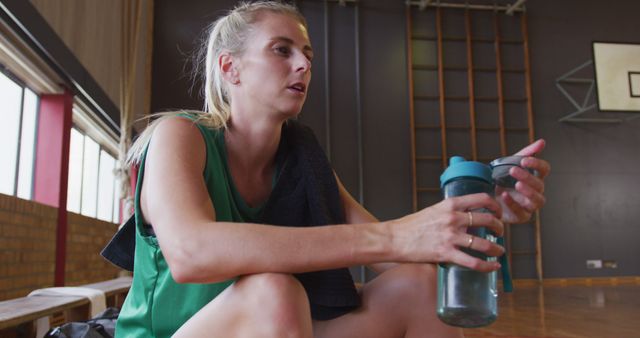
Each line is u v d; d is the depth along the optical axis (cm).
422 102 778
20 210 301
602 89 727
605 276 786
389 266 93
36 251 328
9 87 337
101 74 451
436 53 790
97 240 483
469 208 62
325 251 63
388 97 770
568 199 796
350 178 750
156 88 720
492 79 798
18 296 296
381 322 80
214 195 79
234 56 85
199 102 722
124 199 446
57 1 336
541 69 816
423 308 79
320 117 756
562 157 803
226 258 63
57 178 378
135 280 80
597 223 796
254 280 64
